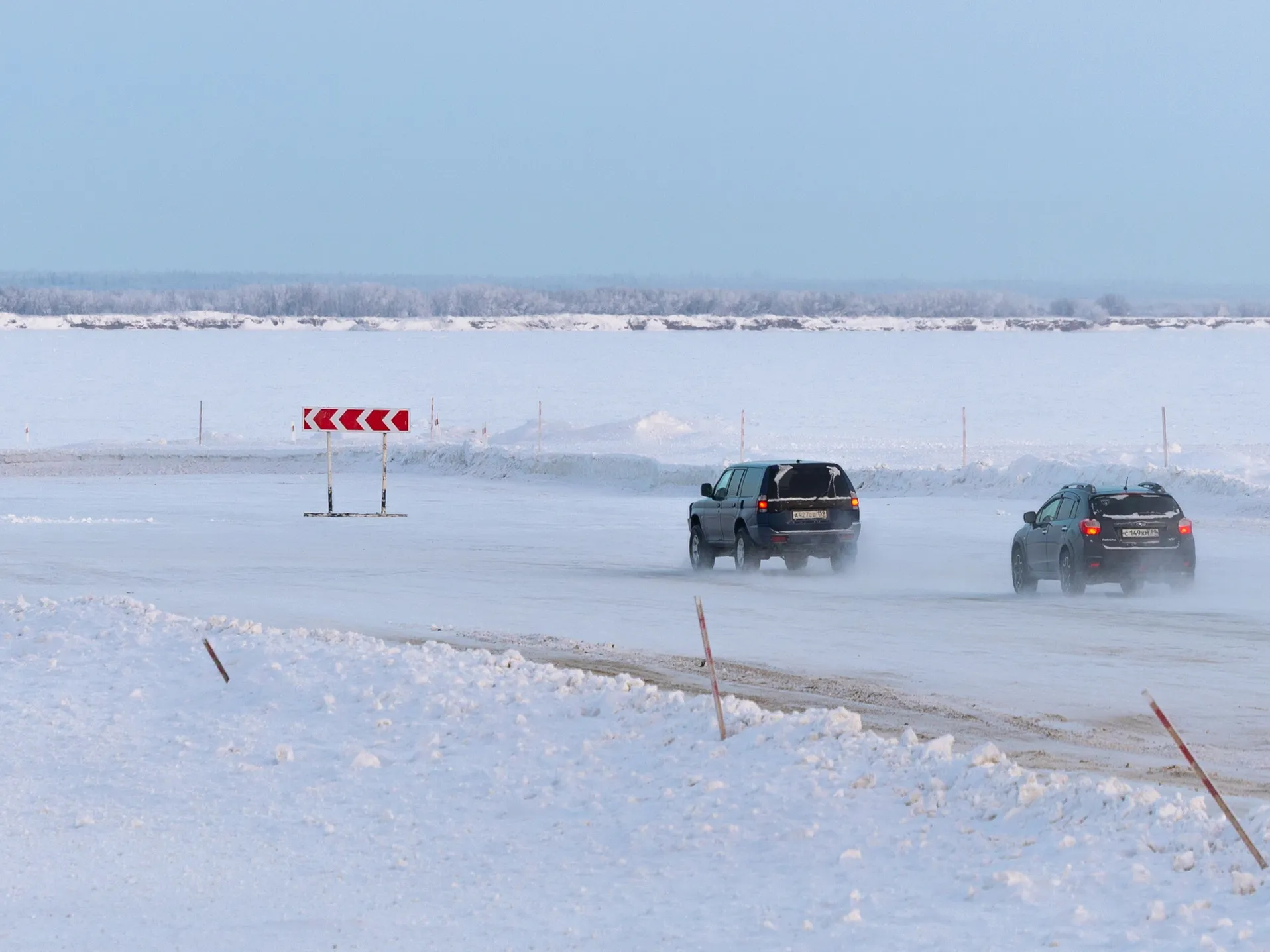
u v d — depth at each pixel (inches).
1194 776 1429.6
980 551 3937.0
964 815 1140.5
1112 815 1094.4
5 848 1234.6
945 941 897.5
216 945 986.1
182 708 1720.0
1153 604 2891.2
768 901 1002.7
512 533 4453.7
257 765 1470.2
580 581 3277.6
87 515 5049.2
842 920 946.7
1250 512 4549.7
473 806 1296.8
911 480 5733.3
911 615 2721.5
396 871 1141.1
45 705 1758.1
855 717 1425.9
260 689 1750.7
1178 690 1941.4
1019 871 993.5
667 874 1078.4
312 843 1223.5
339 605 2824.8
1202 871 975.6
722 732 1398.9
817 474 3427.7
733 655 2240.4
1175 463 5880.9
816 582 3282.5
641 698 1569.9
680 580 3314.5
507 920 1008.2
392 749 1489.9
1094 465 5270.7
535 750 1435.8
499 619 2632.9
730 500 3501.5
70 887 1126.4
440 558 3737.7
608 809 1247.5
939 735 1642.5
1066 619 2645.2
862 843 1101.1
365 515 5029.5
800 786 1234.6
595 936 963.3
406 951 959.0
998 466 5807.1
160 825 1296.8
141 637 2070.6
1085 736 1648.6
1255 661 2181.3
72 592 3004.4
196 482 6648.6
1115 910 927.7
